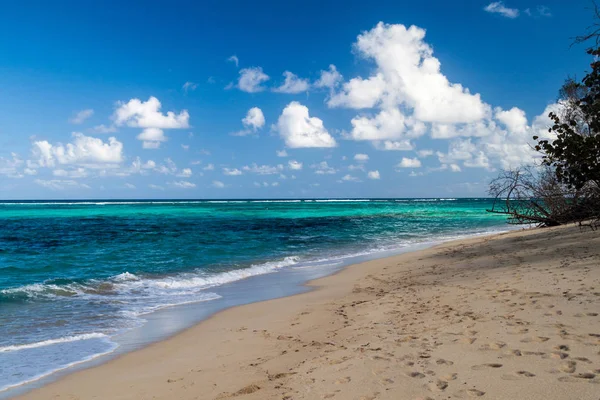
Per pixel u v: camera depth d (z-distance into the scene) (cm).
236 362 607
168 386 532
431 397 405
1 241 2480
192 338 757
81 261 1744
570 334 520
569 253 1134
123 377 575
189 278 1392
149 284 1293
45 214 5938
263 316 897
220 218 4956
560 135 1358
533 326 570
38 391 536
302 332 743
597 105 1329
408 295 945
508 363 458
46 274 1473
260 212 6775
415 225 3859
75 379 573
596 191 1494
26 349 705
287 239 2619
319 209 8331
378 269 1438
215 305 1030
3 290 1159
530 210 2061
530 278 895
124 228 3431
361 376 480
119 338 765
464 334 580
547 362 446
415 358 514
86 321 883
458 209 8438
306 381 493
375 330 685
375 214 6212
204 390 508
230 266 1631
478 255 1434
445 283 1021
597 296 675
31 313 946
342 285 1206
